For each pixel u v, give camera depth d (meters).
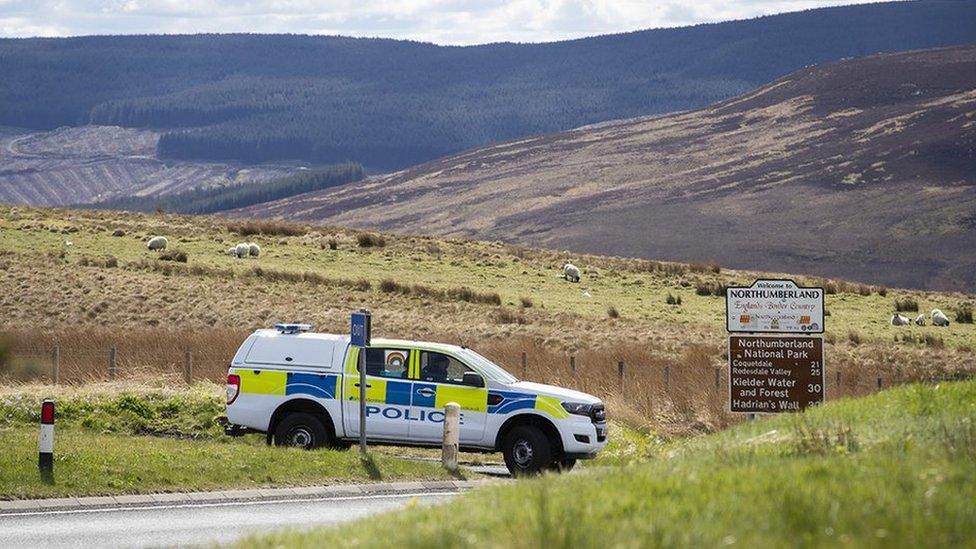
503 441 42.72
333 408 43.22
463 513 20.09
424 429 42.97
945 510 17.45
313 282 130.75
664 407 60.50
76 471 33.97
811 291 46.22
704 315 130.50
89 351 68.69
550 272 156.25
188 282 122.38
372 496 35.66
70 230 153.50
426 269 149.88
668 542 15.92
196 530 28.81
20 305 107.38
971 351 113.94
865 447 26.70
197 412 49.53
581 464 45.59
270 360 43.97
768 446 28.80
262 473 36.78
